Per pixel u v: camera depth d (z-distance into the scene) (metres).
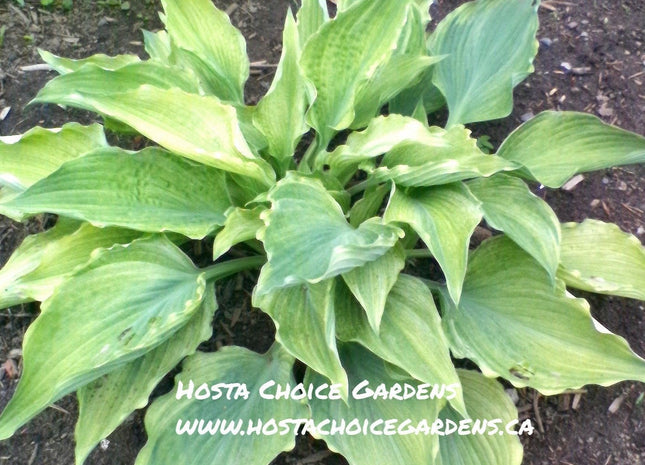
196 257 0.65
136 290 0.50
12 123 0.73
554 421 0.59
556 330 0.52
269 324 0.62
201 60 0.59
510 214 0.53
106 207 0.50
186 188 0.55
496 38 0.65
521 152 0.60
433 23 0.80
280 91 0.52
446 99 0.64
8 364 0.61
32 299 0.57
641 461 0.56
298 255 0.45
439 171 0.47
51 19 0.80
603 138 0.58
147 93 0.47
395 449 0.48
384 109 0.73
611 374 0.49
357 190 0.60
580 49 0.77
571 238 0.58
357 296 0.47
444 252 0.47
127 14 0.81
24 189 0.53
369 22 0.52
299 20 0.60
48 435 0.57
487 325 0.53
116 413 0.49
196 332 0.52
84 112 0.74
